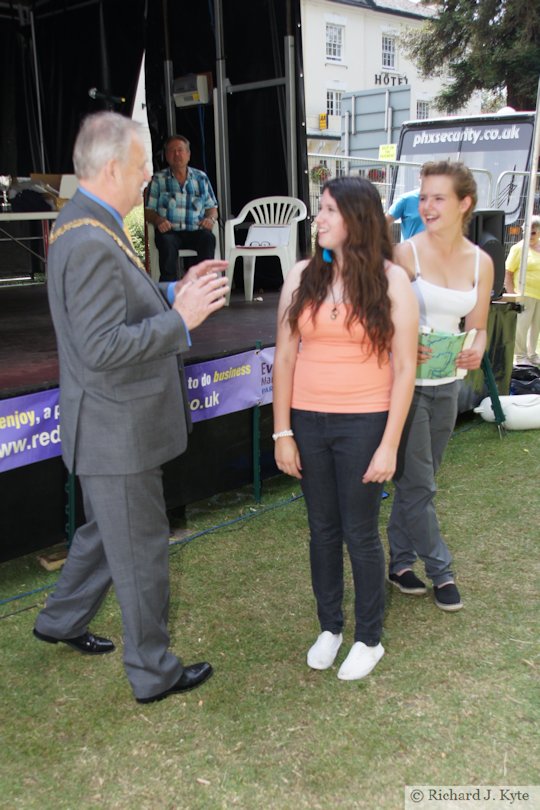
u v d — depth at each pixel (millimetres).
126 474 1964
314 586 2391
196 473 3494
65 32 7594
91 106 7641
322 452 2182
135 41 6953
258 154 6203
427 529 2678
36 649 2520
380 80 24781
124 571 2053
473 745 2047
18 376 3062
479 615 2719
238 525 3520
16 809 1837
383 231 2027
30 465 2844
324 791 1888
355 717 2166
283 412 2223
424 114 26078
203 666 2359
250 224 6312
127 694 2281
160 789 1899
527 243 5641
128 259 1891
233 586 2943
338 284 2059
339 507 2254
